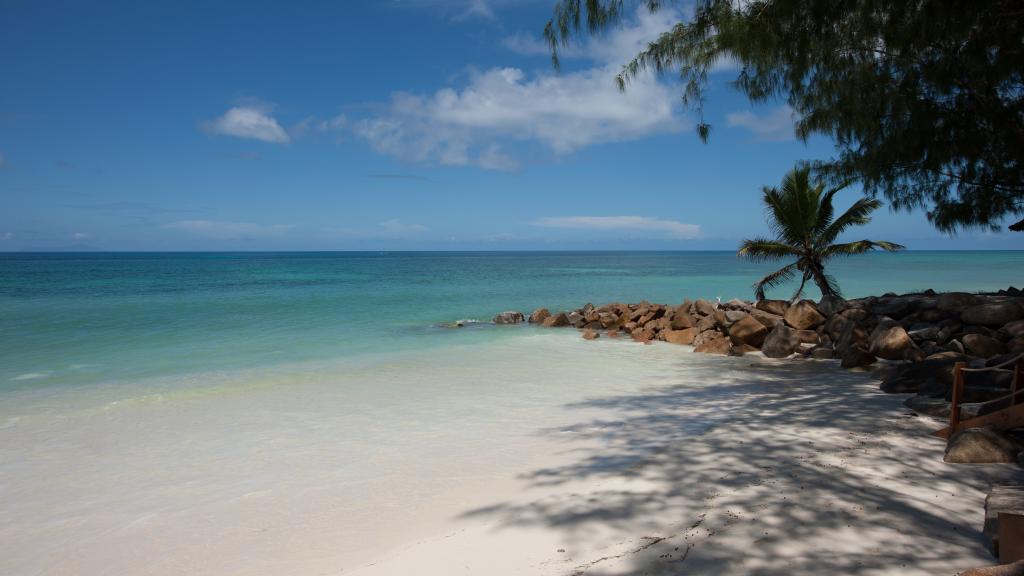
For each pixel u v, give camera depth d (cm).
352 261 16425
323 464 762
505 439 853
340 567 495
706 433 818
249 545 546
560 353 1741
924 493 561
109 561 529
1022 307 1386
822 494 565
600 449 780
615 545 481
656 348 1848
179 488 691
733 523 509
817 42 857
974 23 866
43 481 717
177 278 6328
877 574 413
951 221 1470
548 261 17262
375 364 1544
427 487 670
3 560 534
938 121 1199
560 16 791
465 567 459
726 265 12456
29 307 3141
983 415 712
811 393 1081
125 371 1453
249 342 1973
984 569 354
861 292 4184
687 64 934
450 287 4962
